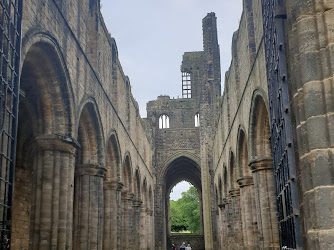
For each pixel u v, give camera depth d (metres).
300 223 8.06
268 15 10.77
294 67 7.76
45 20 15.14
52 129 17.22
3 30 10.02
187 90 68.62
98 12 23.72
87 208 22.36
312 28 7.41
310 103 7.20
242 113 24.86
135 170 38.47
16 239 21.33
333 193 6.83
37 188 16.66
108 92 26.56
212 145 53.06
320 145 7.03
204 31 56.19
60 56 16.41
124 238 33.94
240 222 32.06
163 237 57.78
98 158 23.25
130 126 35.28
